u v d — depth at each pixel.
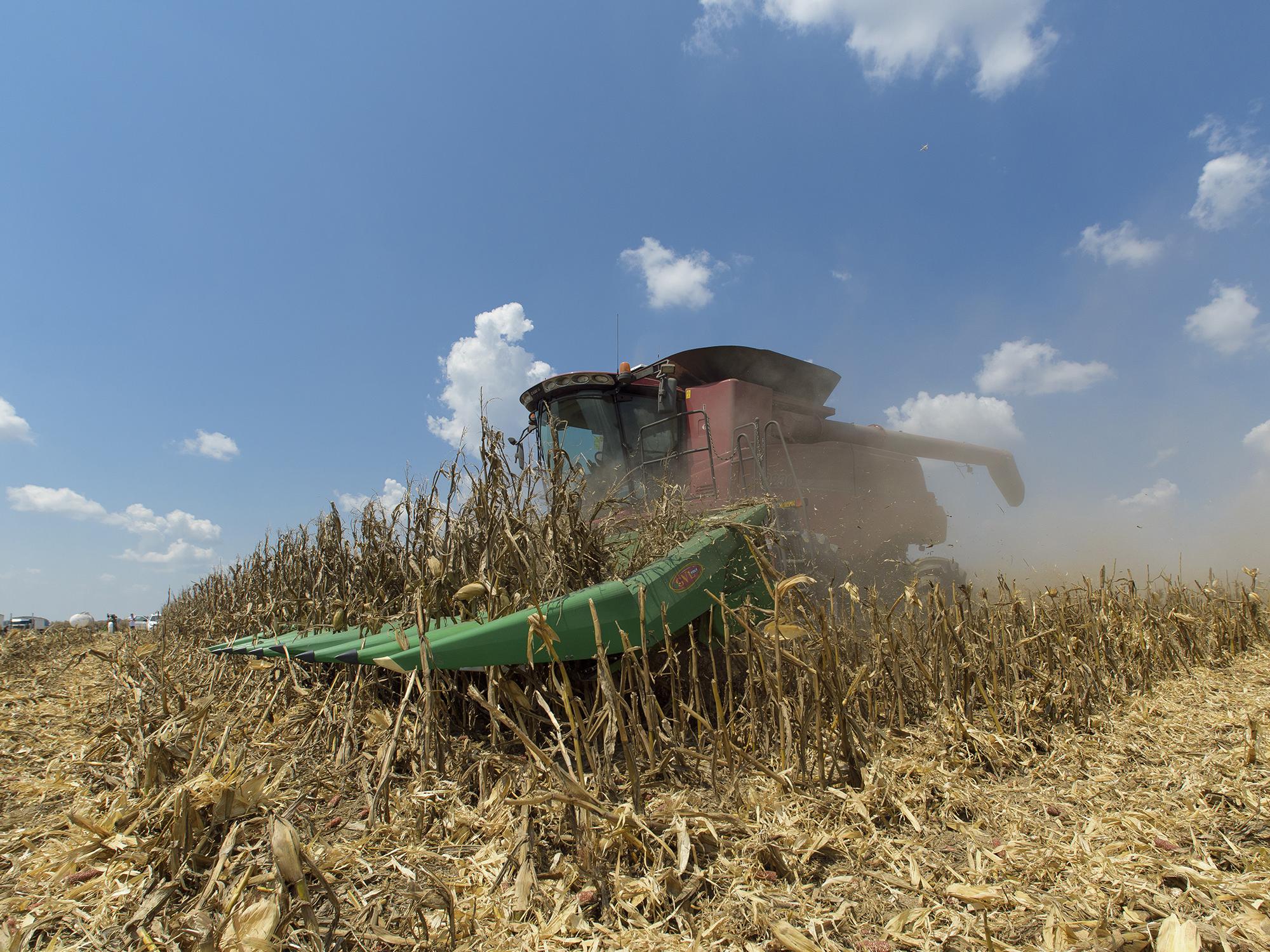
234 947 1.77
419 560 4.37
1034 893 2.13
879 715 3.67
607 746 2.81
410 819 2.75
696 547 3.87
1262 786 2.79
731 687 3.51
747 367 8.76
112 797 2.99
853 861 2.40
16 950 1.92
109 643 10.47
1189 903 2.03
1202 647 5.32
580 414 7.58
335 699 3.95
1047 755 3.32
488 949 1.93
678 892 2.17
